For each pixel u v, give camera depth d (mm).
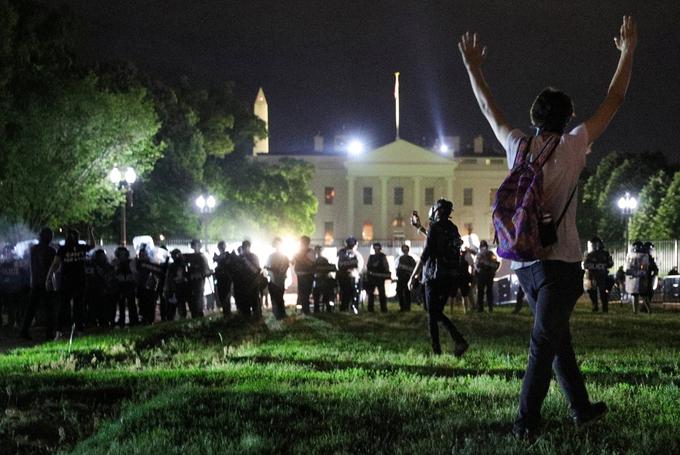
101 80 53219
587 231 95562
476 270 25891
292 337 16562
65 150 39062
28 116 37188
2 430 6969
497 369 10648
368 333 17172
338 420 6660
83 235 49344
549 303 5457
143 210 60000
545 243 5293
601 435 5898
